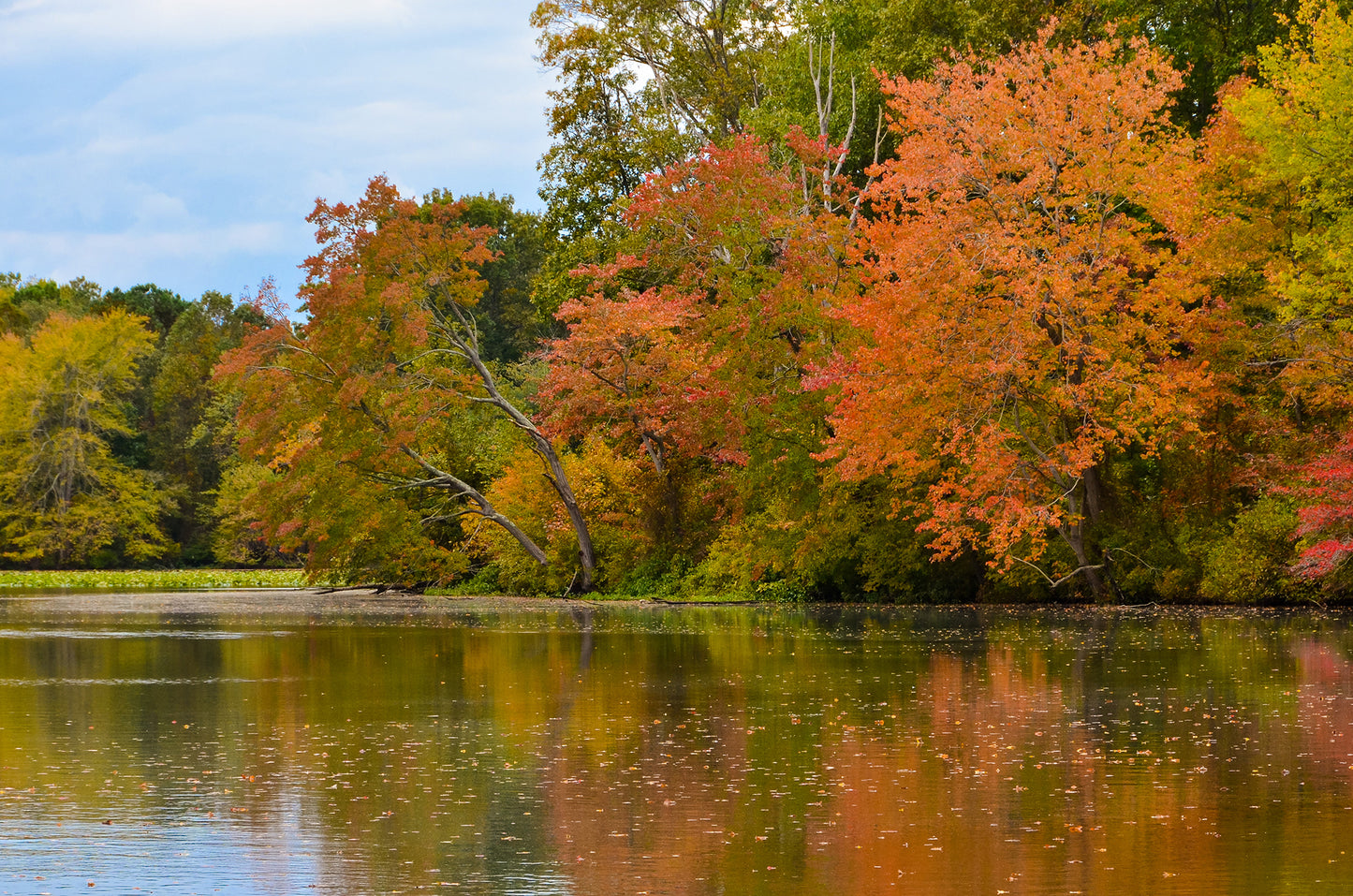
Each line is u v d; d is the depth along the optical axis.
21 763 13.13
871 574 40.84
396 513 46.75
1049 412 34.88
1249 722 15.09
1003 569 33.91
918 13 47.31
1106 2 44.06
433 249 46.53
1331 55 31.09
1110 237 32.81
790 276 40.66
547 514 48.62
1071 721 15.37
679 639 27.95
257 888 8.54
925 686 18.84
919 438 34.28
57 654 25.53
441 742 14.36
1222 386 34.41
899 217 38.38
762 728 15.08
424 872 8.89
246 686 19.84
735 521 43.28
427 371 47.81
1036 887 8.41
